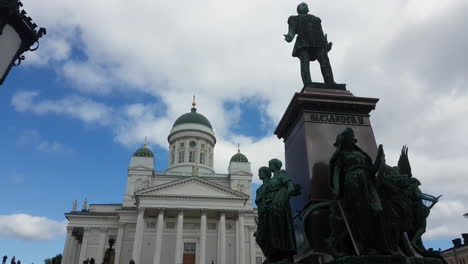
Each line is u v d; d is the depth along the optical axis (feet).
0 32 14.12
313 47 26.35
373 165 16.80
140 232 210.79
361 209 15.80
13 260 143.84
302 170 20.62
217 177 274.77
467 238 144.66
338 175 17.21
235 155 286.05
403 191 17.38
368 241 15.66
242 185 268.62
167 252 218.79
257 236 19.21
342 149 17.65
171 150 295.48
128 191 253.03
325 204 18.04
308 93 21.97
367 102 22.40
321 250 17.25
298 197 20.47
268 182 19.89
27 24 14.98
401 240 16.48
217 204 222.07
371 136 21.65
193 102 332.39
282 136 25.71
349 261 14.58
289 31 27.20
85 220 240.12
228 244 225.56
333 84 24.36
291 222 18.16
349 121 21.88
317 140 20.77
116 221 240.73
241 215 224.33
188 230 225.76
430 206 18.72
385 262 14.62
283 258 17.70
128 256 223.92
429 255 17.06
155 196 217.97
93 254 231.09
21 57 15.25
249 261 228.63
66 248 233.96
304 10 28.37
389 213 16.19
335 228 16.55
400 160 22.27
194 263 216.95
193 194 222.89
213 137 303.27
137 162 265.54
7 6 14.05
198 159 283.38
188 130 293.23
